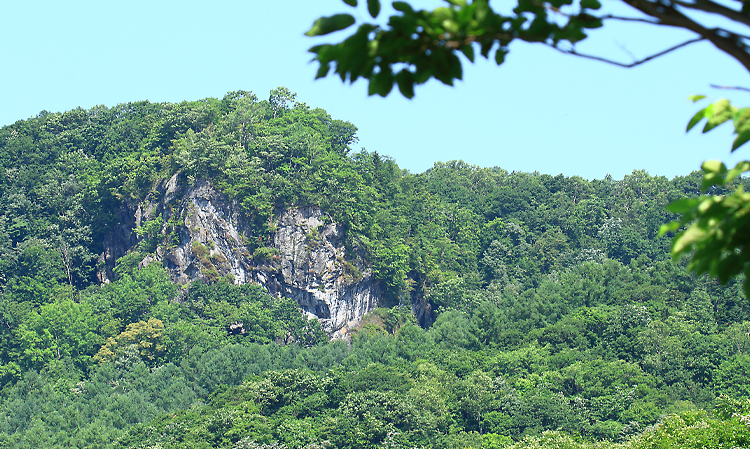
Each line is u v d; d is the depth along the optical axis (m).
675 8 7.20
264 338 175.88
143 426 126.69
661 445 64.81
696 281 169.62
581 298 177.50
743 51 7.12
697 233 7.59
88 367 166.12
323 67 7.89
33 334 168.12
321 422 123.00
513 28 7.49
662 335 146.25
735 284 162.75
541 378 138.75
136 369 160.00
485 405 128.25
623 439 113.56
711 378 134.38
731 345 143.50
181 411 133.38
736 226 7.47
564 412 123.38
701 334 147.50
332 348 171.25
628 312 154.75
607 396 127.62
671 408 121.25
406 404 123.62
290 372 134.88
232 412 121.94
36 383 156.62
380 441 118.50
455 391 133.38
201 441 115.50
